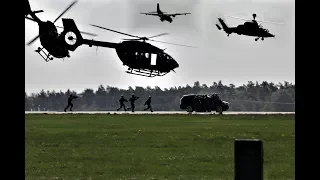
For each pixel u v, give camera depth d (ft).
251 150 72.23
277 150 200.75
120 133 276.21
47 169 155.22
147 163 167.02
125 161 171.32
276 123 368.68
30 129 307.78
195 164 164.86
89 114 523.29
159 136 259.19
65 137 253.44
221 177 141.69
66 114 524.52
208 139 242.78
